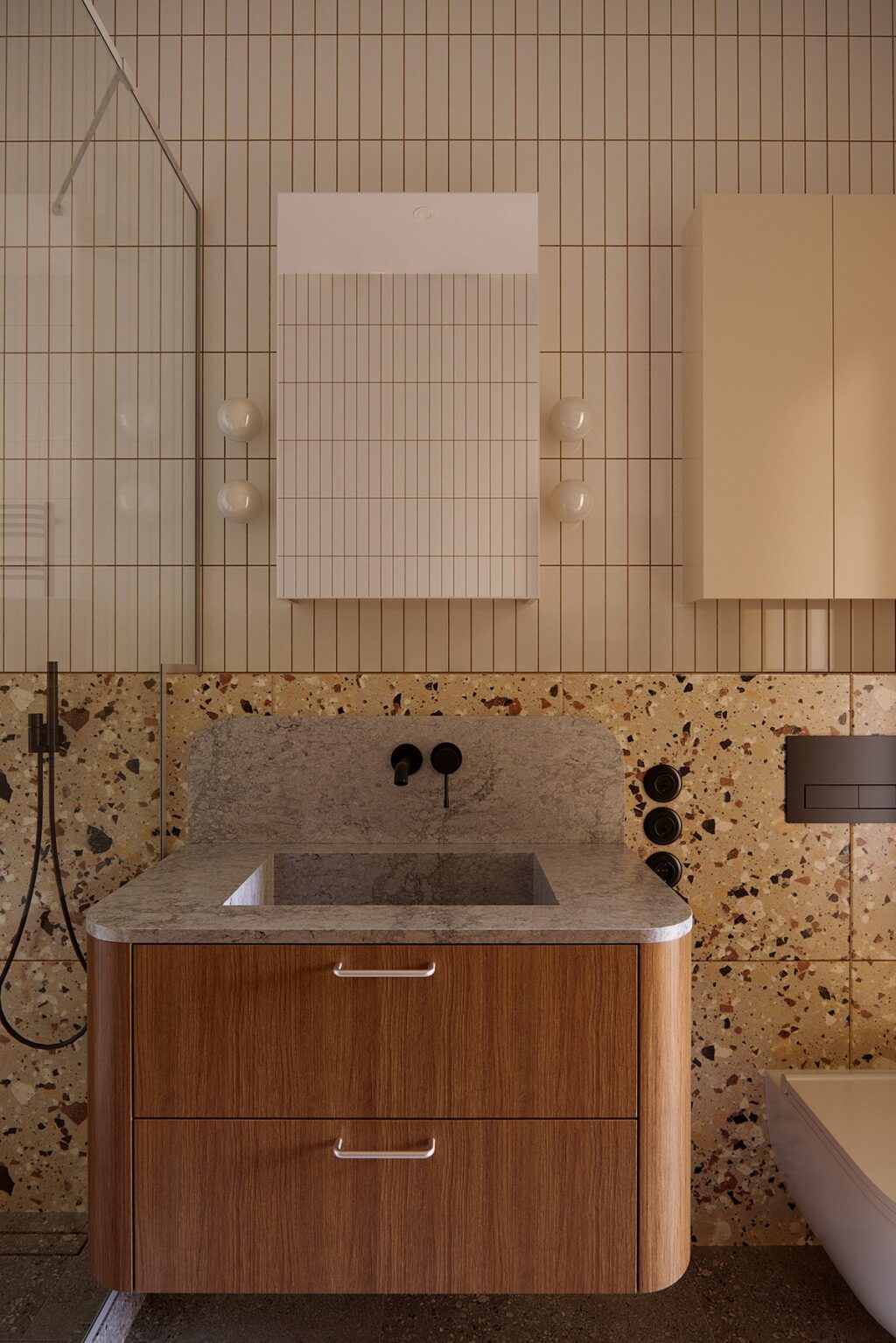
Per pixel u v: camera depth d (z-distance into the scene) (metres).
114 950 1.20
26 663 1.15
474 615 1.81
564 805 1.76
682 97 1.82
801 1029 1.79
